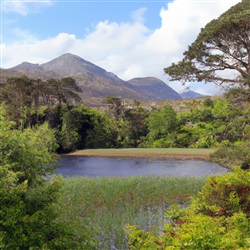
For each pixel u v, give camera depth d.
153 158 32.81
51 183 5.59
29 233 4.49
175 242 4.05
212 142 40.91
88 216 9.41
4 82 59.25
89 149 44.34
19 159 5.65
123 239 7.38
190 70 13.61
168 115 45.84
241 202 6.15
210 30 12.48
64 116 43.50
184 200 11.69
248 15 11.38
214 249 3.93
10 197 4.69
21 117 39.50
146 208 10.65
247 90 12.86
